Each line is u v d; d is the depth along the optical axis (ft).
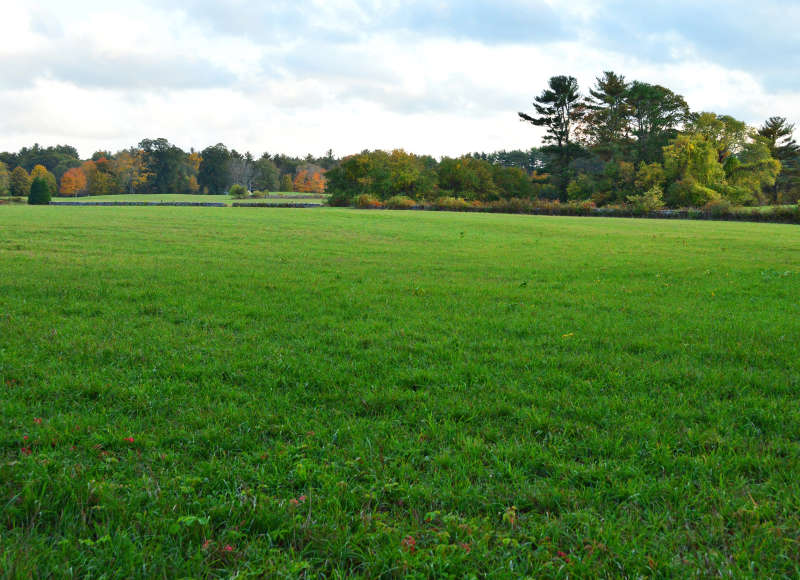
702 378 19.08
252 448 13.84
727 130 267.59
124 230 89.92
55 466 12.25
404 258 62.13
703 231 113.80
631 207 193.36
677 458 13.17
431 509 11.28
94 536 10.11
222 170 467.93
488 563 9.53
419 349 23.29
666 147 259.39
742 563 9.48
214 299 34.42
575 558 9.49
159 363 20.51
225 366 20.30
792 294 38.32
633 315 31.35
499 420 15.79
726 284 43.50
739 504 11.27
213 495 11.55
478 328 27.35
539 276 48.47
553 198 312.29
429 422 15.46
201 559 9.36
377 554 9.61
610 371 20.04
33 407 15.90
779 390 17.95
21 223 101.81
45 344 22.53
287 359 21.27
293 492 11.78
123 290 36.58
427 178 293.02
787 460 13.08
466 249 73.56
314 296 36.47
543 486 11.92
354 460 13.06
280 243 76.28
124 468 12.50
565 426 15.07
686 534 10.28
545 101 304.50
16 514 10.50
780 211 158.92
